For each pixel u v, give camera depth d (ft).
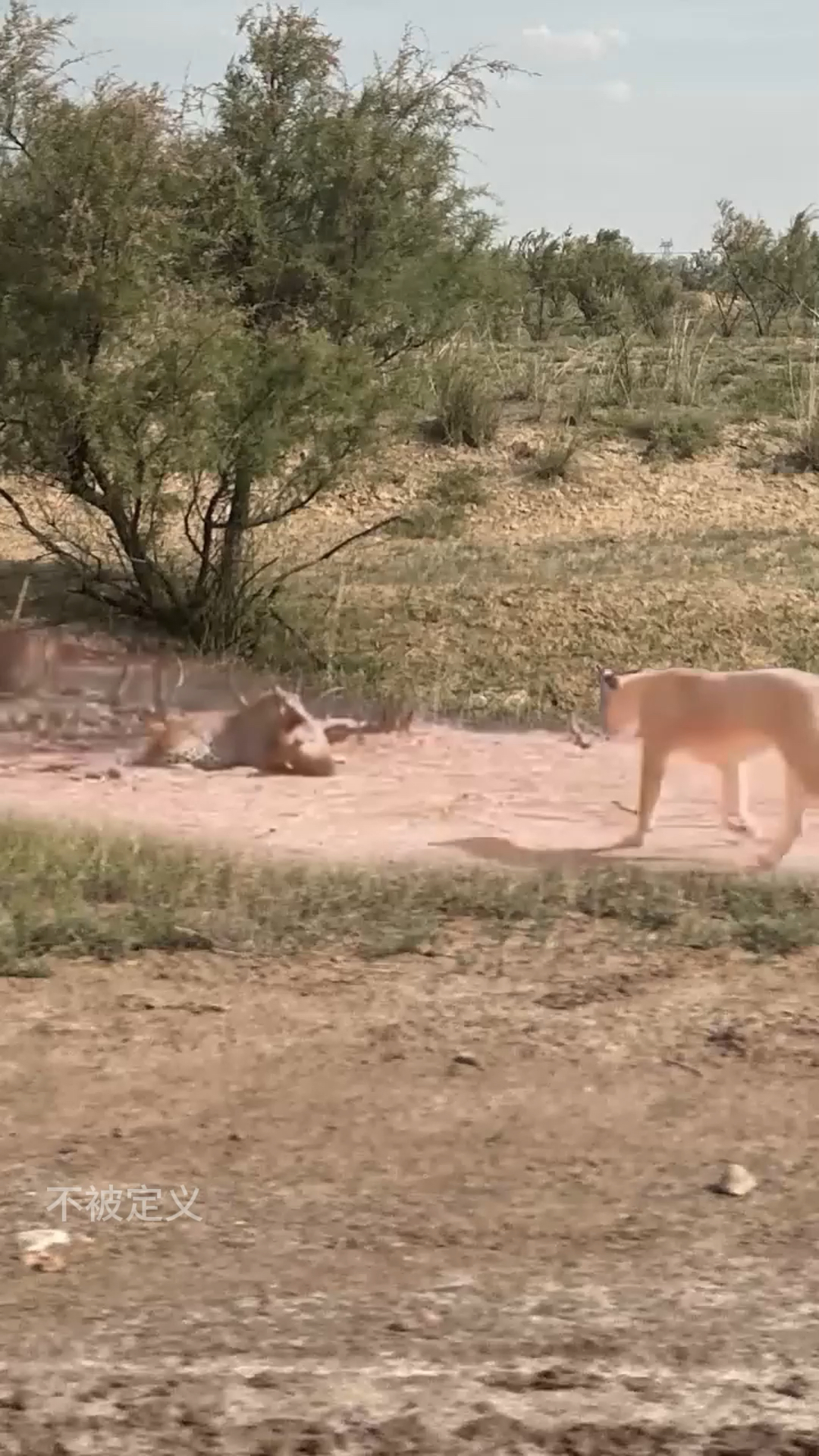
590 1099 29.37
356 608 71.56
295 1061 31.09
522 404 103.65
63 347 66.39
